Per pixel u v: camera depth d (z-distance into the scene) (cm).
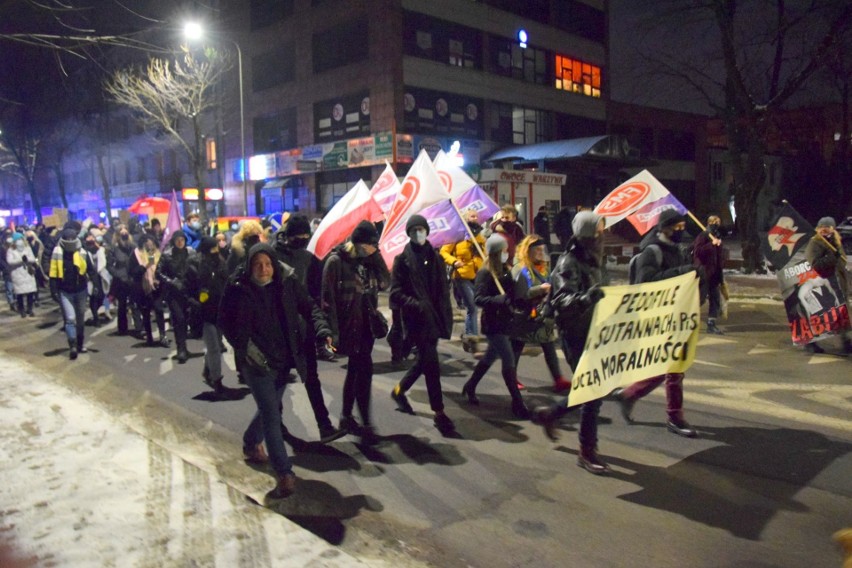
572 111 4103
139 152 4834
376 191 895
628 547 385
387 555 384
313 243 749
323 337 499
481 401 689
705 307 1290
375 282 579
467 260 902
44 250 1428
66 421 621
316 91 3369
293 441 584
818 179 4644
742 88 1739
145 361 938
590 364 471
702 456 519
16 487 470
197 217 1255
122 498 450
